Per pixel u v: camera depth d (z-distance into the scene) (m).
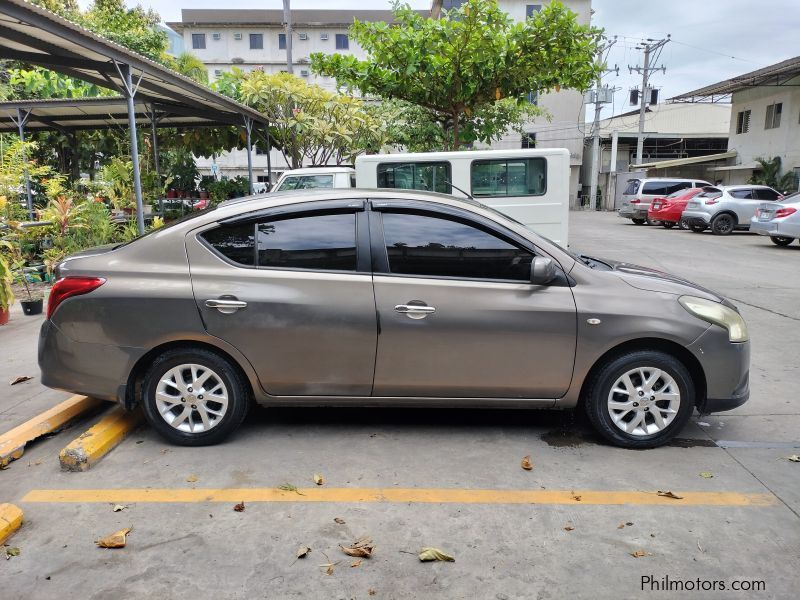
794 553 2.81
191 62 25.27
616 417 3.91
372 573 2.66
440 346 3.80
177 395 3.88
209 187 18.39
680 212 22.00
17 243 8.72
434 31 10.41
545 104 40.34
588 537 2.94
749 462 3.76
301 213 3.90
